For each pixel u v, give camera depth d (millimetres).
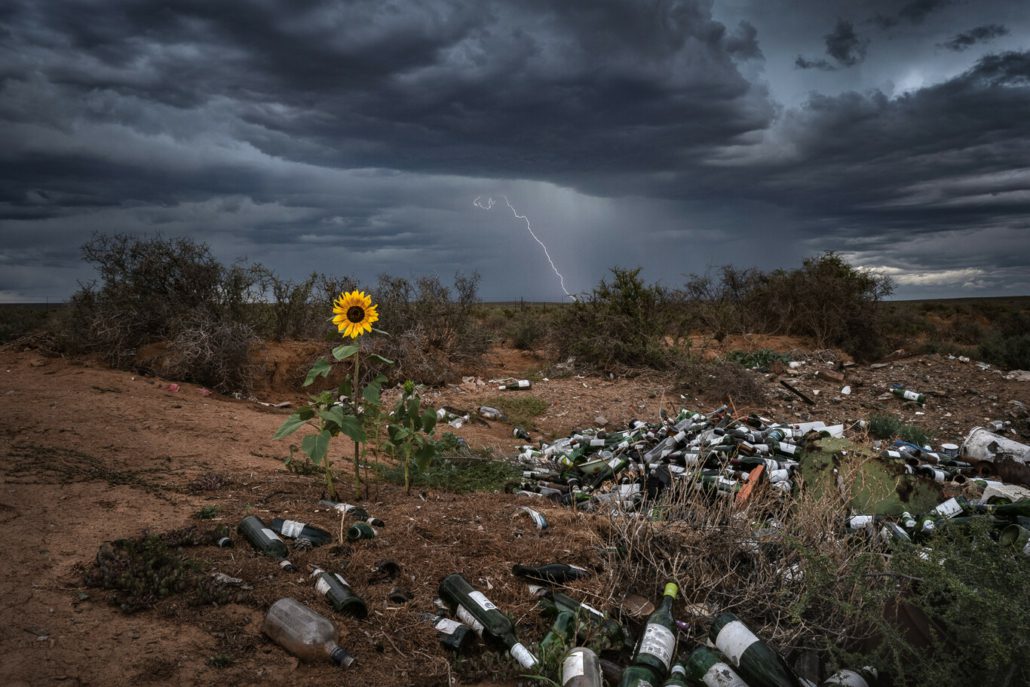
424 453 5273
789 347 17516
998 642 2490
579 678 2959
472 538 4391
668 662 3176
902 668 2791
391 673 3084
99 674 2834
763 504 4781
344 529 4379
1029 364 15914
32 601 3287
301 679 2979
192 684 2848
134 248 11727
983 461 7875
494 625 3373
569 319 15203
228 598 3445
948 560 2928
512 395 12016
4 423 6488
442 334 14180
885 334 19594
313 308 13867
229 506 4680
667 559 4078
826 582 3273
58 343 11445
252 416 8594
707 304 19656
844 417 11102
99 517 4352
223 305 11945
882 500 5148
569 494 6184
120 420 7109
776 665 3064
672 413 10992
